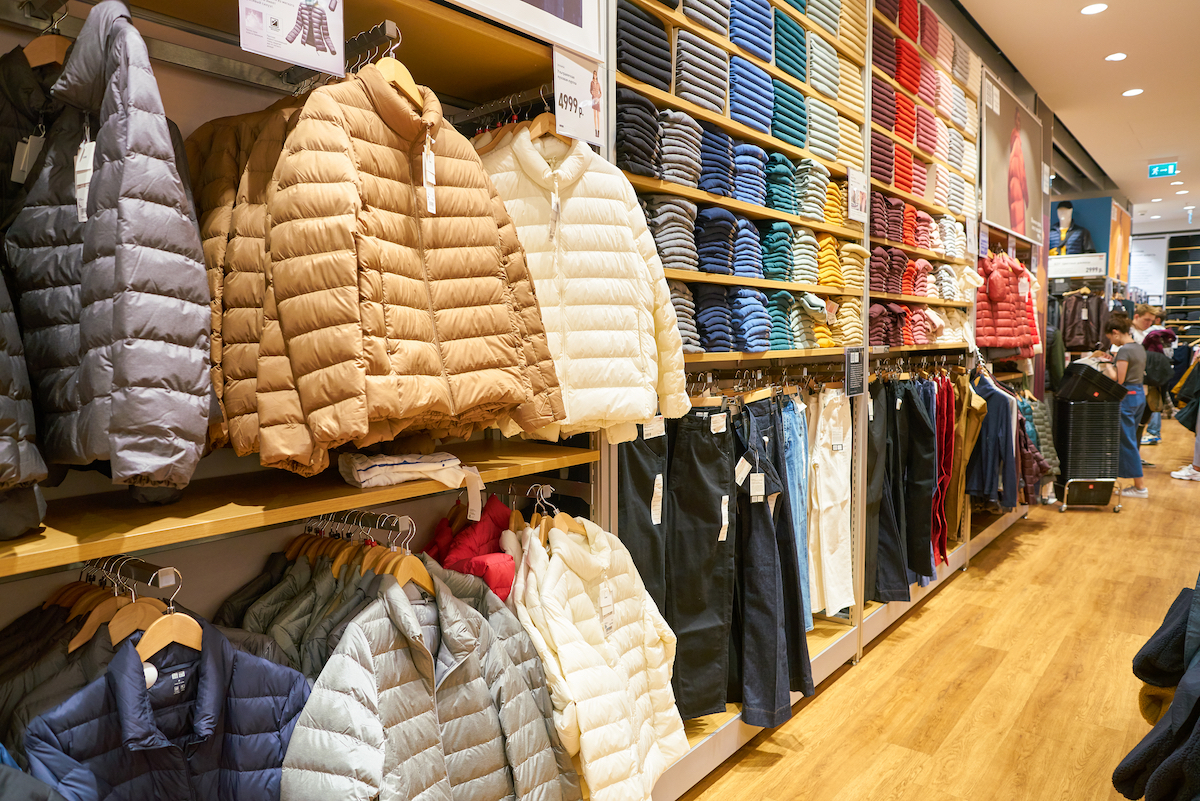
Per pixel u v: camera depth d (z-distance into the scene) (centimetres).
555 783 165
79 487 152
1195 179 1075
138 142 111
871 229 375
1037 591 444
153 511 132
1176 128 801
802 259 311
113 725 121
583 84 195
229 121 154
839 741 278
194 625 133
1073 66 606
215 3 158
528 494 209
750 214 284
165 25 165
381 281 134
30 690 125
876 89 377
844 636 337
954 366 471
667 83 237
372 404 128
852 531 350
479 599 177
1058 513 641
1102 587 448
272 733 139
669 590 247
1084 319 828
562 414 174
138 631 128
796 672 283
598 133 200
